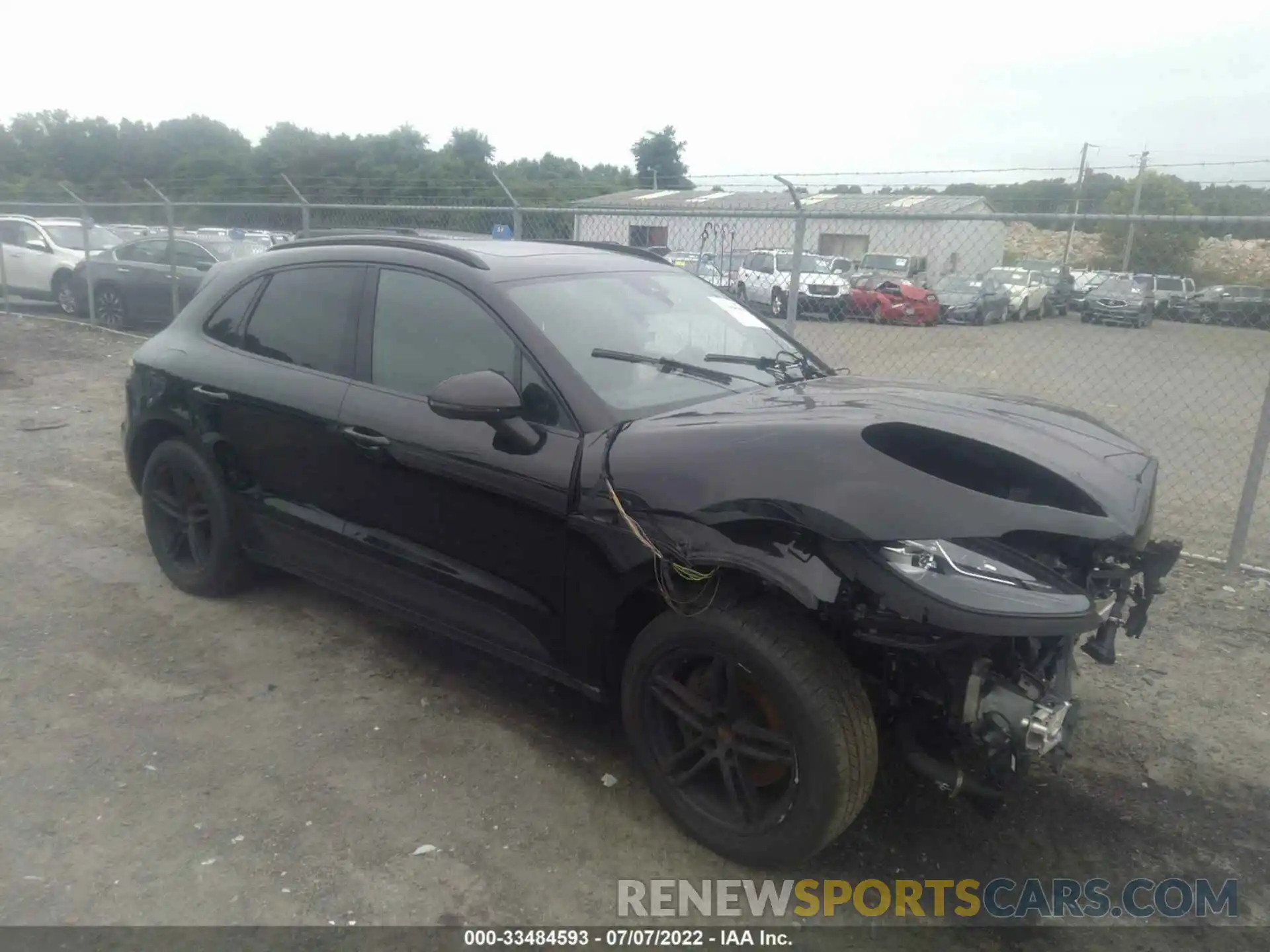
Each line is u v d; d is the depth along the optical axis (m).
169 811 3.12
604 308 3.67
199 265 13.74
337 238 4.25
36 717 3.65
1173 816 3.29
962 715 2.66
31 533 5.61
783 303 9.64
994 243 10.05
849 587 2.52
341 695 3.87
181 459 4.51
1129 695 4.09
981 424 2.90
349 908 2.72
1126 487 2.74
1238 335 7.90
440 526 3.50
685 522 2.79
